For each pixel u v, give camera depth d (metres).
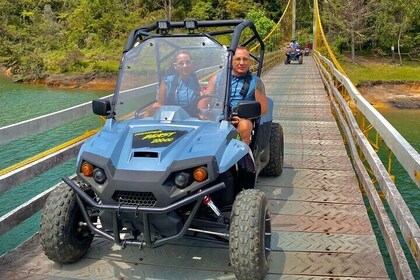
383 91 50.44
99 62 58.31
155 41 4.10
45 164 4.78
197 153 3.36
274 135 6.14
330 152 7.83
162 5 75.00
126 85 4.11
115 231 3.42
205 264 3.94
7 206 11.12
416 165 3.18
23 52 66.56
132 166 3.35
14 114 32.41
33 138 19.02
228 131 3.71
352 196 5.65
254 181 3.89
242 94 4.84
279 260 4.08
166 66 4.06
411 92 50.19
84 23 71.06
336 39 65.31
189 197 3.23
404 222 3.36
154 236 3.52
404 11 63.81
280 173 6.38
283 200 5.52
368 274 3.86
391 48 64.00
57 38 73.88
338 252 4.23
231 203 3.83
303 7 80.44
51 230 3.62
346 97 11.23
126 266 3.92
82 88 53.88
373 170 4.90
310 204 5.39
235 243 3.35
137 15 72.88
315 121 10.86
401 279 3.38
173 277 3.76
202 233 3.84
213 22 4.28
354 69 57.88
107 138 3.66
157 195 3.21
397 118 39.81
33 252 4.19
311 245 4.37
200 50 4.02
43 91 49.91
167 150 3.39
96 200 3.72
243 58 4.82
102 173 3.38
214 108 3.89
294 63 33.50
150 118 3.98
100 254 4.10
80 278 3.76
